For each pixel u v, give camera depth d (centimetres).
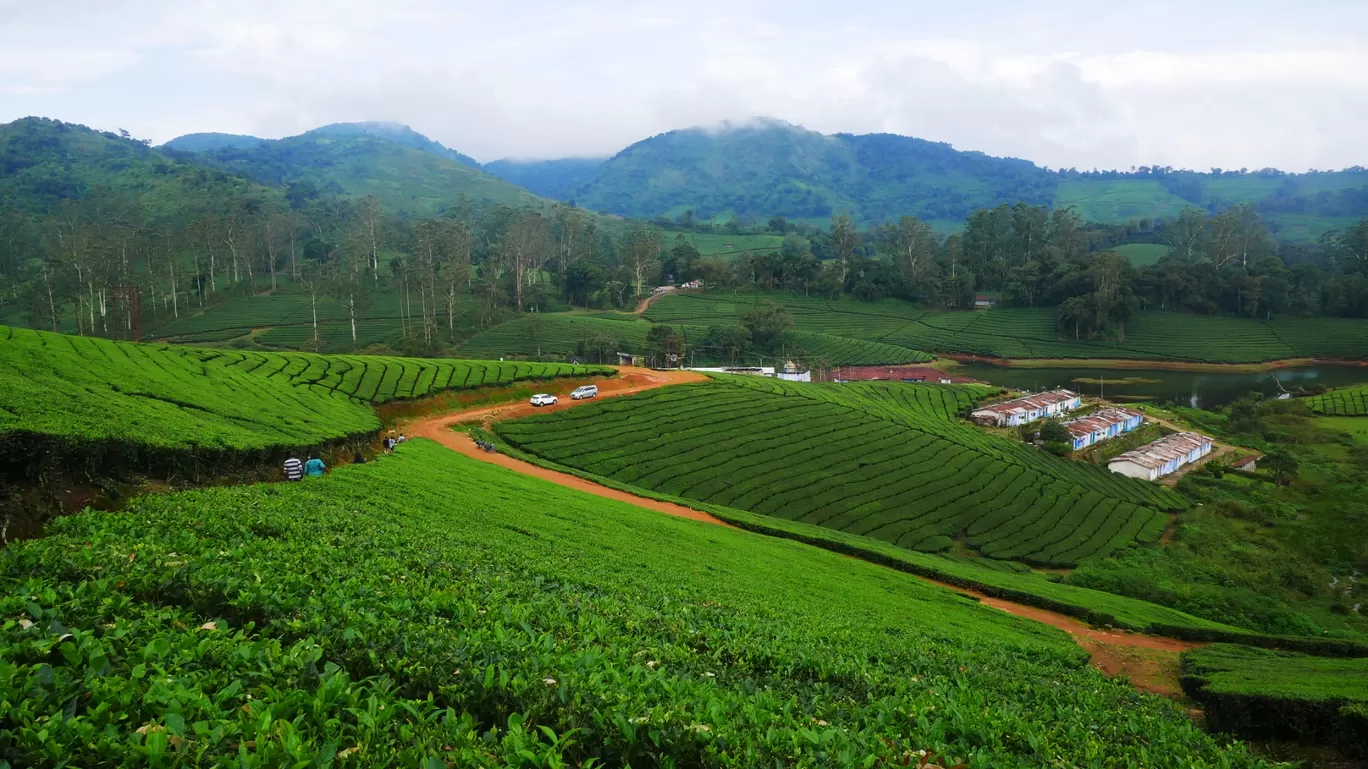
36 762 809
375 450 5378
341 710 1031
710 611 2508
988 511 7006
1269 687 2542
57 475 2606
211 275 15575
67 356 4741
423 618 1583
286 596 1477
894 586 4269
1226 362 15212
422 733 1016
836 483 7112
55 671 989
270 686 1059
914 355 15738
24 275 14338
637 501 5681
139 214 18300
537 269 19000
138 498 2528
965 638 3203
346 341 13075
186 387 4900
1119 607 4684
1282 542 6875
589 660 1383
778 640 2125
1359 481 8431
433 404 7856
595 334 13962
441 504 3694
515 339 13675
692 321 16812
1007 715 1727
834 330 17575
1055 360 15912
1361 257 18550
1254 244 19750
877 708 1591
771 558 4259
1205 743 1975
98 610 1236
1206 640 4262
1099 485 8281
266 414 4772
